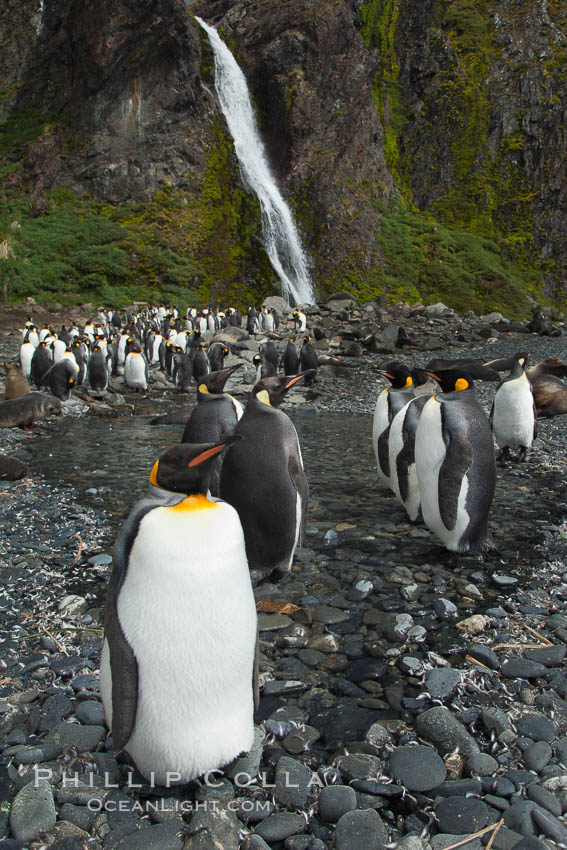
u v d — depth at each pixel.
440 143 45.34
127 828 2.54
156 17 33.94
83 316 26.73
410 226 40.06
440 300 35.75
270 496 4.54
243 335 22.03
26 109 39.47
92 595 4.64
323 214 37.06
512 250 42.06
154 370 17.97
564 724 3.17
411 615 4.30
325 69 39.19
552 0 52.34
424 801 2.69
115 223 32.97
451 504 5.09
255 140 39.31
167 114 35.78
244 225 34.66
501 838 2.46
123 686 2.53
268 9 41.91
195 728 2.63
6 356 17.50
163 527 2.54
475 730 3.14
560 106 44.50
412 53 48.78
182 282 31.16
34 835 2.50
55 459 8.78
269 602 4.47
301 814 2.64
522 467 8.34
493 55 47.75
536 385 11.94
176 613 2.51
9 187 34.75
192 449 2.64
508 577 4.82
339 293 32.66
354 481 7.71
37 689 3.45
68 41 39.81
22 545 5.56
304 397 14.27
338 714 3.29
